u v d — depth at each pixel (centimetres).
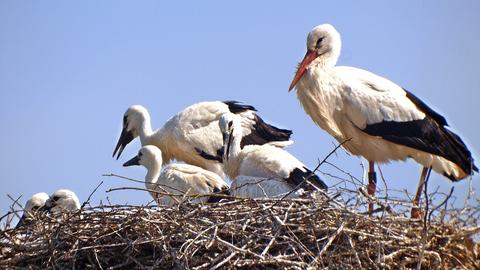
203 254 1359
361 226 1359
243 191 1677
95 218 1448
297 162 1759
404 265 1342
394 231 1361
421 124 1750
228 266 1323
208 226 1380
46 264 1408
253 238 1359
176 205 1440
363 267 1326
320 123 1805
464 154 1767
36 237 1439
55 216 1484
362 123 1756
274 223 1370
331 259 1322
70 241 1420
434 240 1375
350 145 1802
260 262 1318
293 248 1334
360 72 1808
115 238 1409
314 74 1778
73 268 1378
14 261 1414
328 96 1769
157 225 1394
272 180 1688
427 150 1748
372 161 1791
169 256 1344
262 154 1764
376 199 1399
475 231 1374
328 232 1352
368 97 1756
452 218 1385
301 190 1592
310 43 1802
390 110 1753
